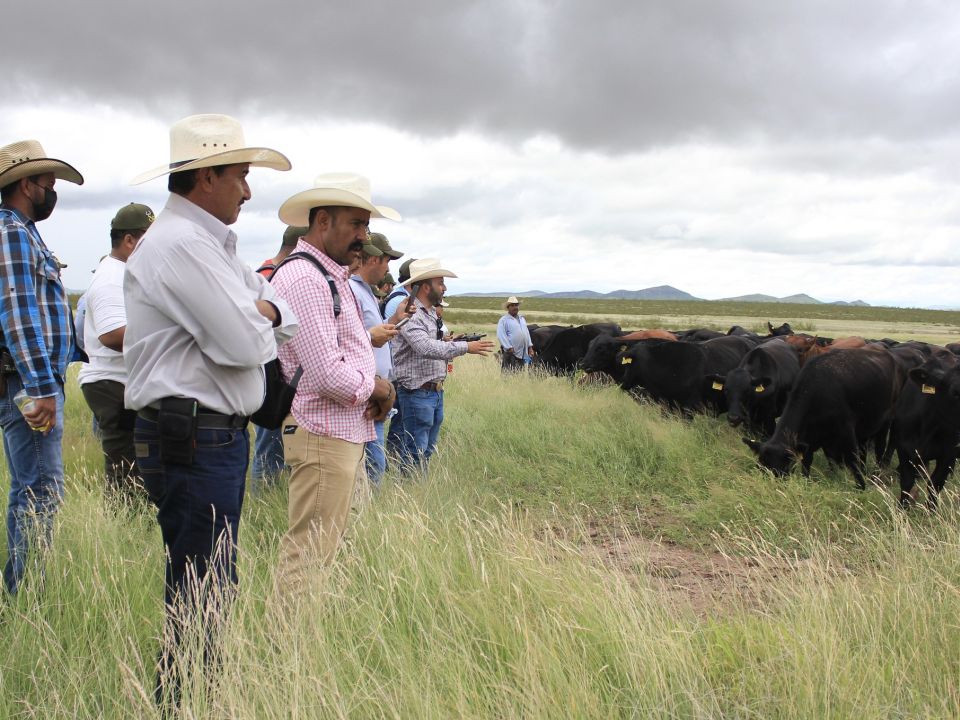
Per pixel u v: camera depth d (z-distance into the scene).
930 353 12.95
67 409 10.25
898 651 3.76
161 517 3.37
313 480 4.21
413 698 3.09
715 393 12.17
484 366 17.64
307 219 4.57
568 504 7.49
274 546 4.79
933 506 6.95
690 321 65.56
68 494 5.16
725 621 4.21
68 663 3.37
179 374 3.25
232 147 3.35
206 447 3.27
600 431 9.39
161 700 3.19
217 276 3.17
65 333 4.35
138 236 5.84
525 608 3.69
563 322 57.06
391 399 4.46
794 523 6.68
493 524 4.62
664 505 7.51
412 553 4.13
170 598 3.32
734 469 8.37
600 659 3.50
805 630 3.71
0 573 3.97
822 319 83.19
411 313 6.51
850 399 8.46
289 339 3.67
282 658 3.22
